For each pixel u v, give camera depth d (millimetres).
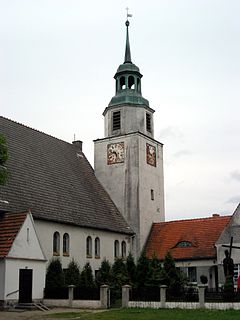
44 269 35500
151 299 32469
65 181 45781
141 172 51656
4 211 35344
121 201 51281
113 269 41562
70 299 34375
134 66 55125
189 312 28719
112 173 52562
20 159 41719
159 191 54719
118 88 55156
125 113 53219
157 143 55844
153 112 56125
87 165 52906
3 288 31906
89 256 43438
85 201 46344
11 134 43375
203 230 48688
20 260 33406
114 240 47312
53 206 40750
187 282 40594
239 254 42562
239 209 43938
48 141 48500
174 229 50500
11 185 37875
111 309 32031
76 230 42312
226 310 29328
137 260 45875
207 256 45469
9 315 28609
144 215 51000
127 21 56875
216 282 45156
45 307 33219
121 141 52781
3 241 33188
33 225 35031
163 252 48375
